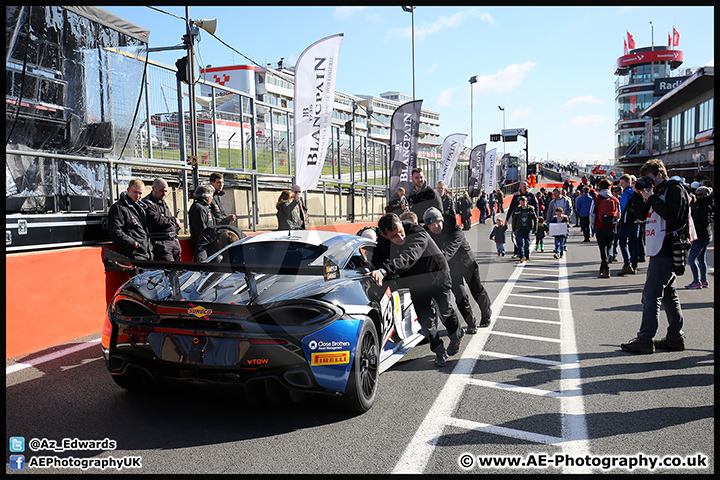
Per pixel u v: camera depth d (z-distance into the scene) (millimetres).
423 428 2844
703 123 33344
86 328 4727
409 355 4344
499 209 20250
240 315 2688
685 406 3158
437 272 3773
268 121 10898
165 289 2908
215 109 8938
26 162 5344
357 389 2900
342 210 11523
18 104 5074
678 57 58625
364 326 2984
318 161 7664
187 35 7367
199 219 5852
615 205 8562
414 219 3664
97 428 2758
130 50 6547
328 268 2520
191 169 7566
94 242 5281
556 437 2746
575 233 19516
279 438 2686
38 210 5477
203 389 3318
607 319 5691
